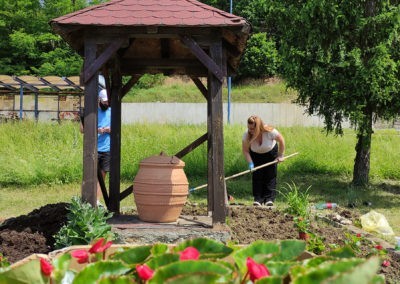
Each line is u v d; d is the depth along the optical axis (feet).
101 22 21.20
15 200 42.37
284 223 27.25
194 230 20.99
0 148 57.06
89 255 7.13
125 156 54.95
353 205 41.06
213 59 21.91
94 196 21.53
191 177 54.85
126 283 5.57
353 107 46.78
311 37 45.65
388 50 46.16
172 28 21.68
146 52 27.35
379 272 20.80
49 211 24.02
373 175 56.29
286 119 136.77
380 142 67.10
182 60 27.35
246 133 35.09
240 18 21.49
